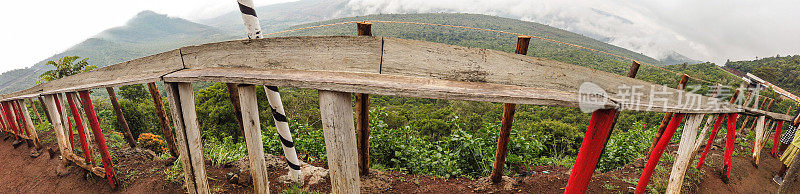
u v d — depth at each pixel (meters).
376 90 1.83
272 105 3.39
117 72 3.11
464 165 5.22
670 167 4.93
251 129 2.86
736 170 5.45
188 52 2.55
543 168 5.46
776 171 5.89
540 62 1.94
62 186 4.72
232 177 4.14
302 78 1.97
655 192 4.11
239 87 2.76
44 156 5.74
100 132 4.01
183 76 2.41
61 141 4.89
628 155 5.83
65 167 5.07
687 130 2.94
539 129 19.91
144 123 16.48
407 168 5.25
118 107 5.54
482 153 5.22
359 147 4.21
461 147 5.25
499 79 1.94
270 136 6.27
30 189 4.88
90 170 4.52
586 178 2.11
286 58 2.18
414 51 1.96
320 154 5.39
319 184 4.13
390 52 1.98
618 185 4.46
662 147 2.87
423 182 4.51
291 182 4.12
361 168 4.37
